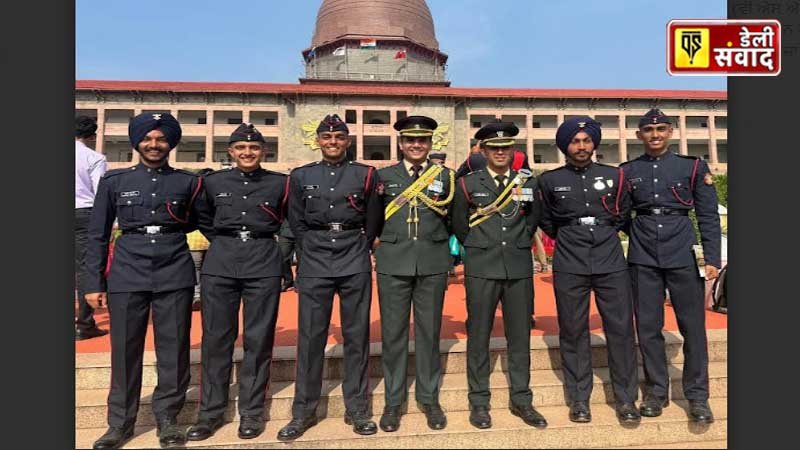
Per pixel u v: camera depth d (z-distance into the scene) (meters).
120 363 3.21
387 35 41.56
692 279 3.56
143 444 3.18
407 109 36.72
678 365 4.24
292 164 35.56
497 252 3.54
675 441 3.47
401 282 3.50
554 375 4.02
